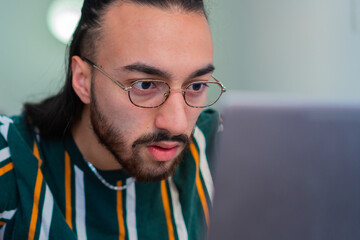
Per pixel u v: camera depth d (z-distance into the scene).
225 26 1.96
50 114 0.80
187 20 0.60
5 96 2.55
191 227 0.82
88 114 0.76
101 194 0.78
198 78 0.62
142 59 0.59
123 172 0.78
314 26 1.56
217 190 0.25
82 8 0.73
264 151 0.25
